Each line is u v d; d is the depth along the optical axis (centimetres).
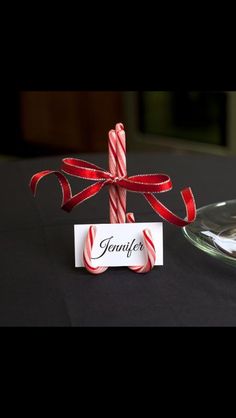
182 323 67
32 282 75
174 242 85
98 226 76
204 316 68
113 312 69
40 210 97
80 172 75
